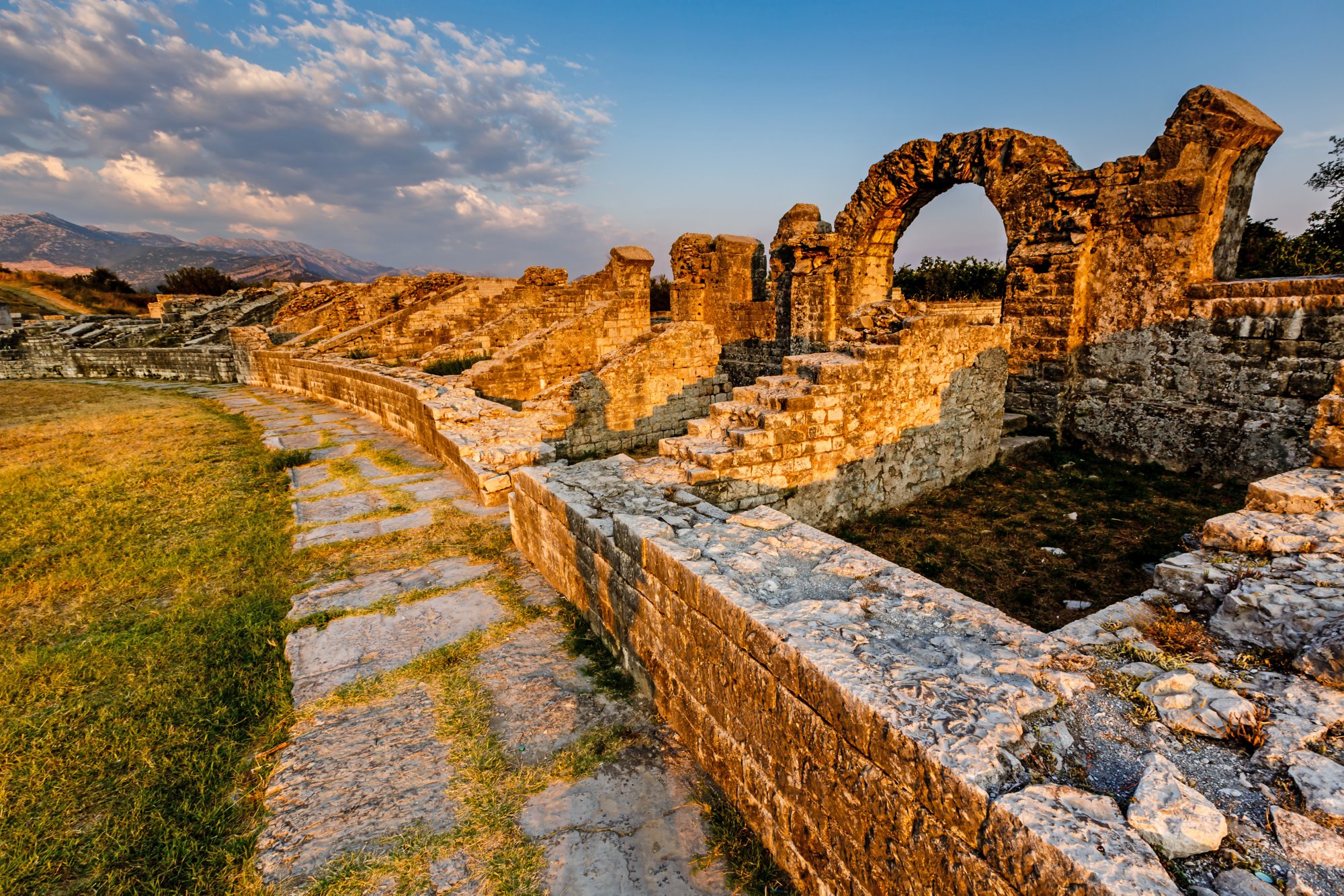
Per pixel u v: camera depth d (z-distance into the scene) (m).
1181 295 9.70
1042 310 11.30
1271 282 8.73
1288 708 2.29
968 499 8.79
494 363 15.38
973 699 2.24
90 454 11.11
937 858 1.98
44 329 31.98
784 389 7.27
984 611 2.96
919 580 3.31
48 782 3.40
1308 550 3.35
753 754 2.94
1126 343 10.45
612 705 4.03
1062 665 2.55
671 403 14.00
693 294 21.03
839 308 15.55
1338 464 4.48
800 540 3.93
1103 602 5.93
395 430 12.84
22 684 4.27
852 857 2.35
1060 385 11.18
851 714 2.27
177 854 2.98
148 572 6.12
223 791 3.37
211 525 7.40
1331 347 8.16
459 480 9.09
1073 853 1.61
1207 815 1.75
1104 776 1.98
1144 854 1.60
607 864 2.89
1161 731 2.19
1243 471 9.15
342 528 7.24
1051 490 9.09
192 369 26.25
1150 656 2.67
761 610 2.90
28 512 7.83
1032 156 11.27
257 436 12.75
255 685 4.28
